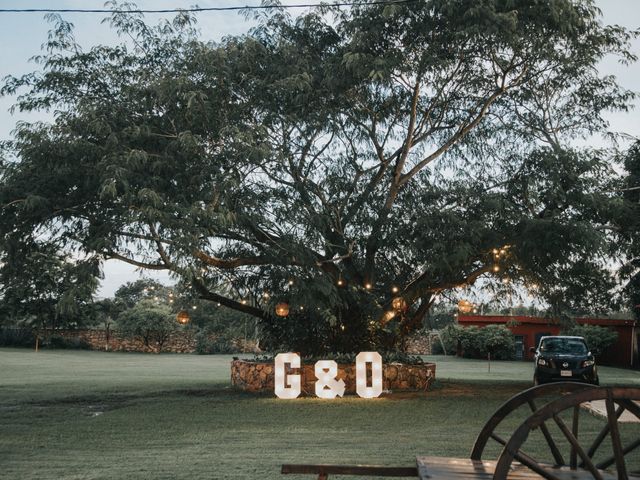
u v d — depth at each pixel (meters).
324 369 16.55
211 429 11.32
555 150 16.56
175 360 36.34
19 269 15.12
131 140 14.78
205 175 14.59
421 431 11.02
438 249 15.94
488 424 4.96
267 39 16.56
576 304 20.97
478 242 16.33
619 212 16.39
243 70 15.75
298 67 15.81
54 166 14.32
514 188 17.08
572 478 4.41
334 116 16.61
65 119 14.70
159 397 16.91
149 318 45.09
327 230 16.95
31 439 10.26
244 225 15.70
